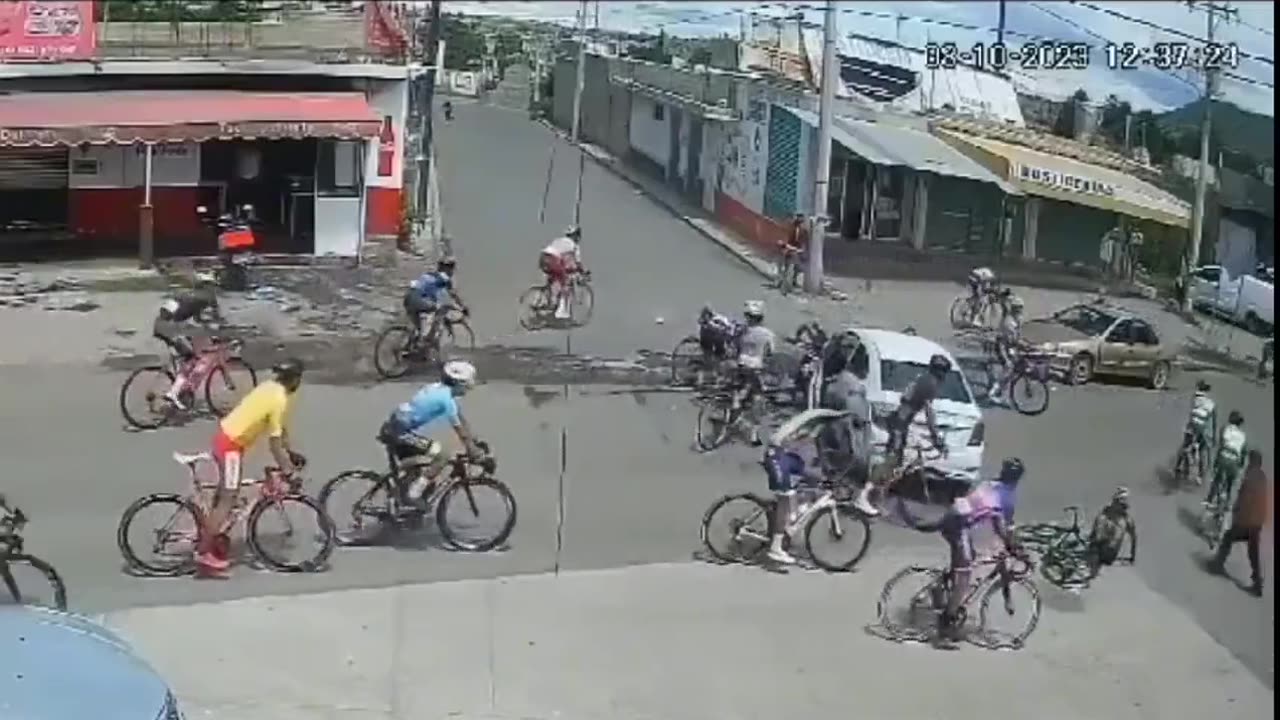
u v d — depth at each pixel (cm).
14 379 1698
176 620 1086
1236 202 3453
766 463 1346
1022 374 2092
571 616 1163
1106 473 1780
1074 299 2958
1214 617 1302
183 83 2416
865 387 1628
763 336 1727
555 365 1991
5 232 2328
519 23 4909
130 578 1159
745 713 1023
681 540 1366
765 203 3125
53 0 2338
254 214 2445
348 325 2098
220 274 2220
